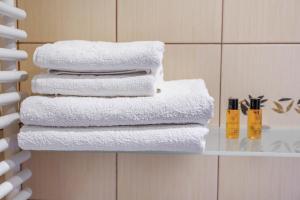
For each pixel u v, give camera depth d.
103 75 0.63
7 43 0.66
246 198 0.81
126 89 0.60
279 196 0.80
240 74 0.79
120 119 0.59
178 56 0.80
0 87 0.71
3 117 0.61
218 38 0.79
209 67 0.79
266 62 0.78
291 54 0.77
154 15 0.79
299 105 0.78
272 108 0.79
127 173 0.82
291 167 0.79
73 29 0.81
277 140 0.72
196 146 0.58
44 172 0.83
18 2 0.81
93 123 0.59
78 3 0.81
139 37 0.80
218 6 0.78
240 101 0.79
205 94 0.60
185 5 0.79
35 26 0.82
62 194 0.84
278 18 0.77
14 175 0.68
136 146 0.59
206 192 0.81
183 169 0.81
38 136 0.60
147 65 0.60
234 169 0.81
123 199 0.82
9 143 0.63
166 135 0.58
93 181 0.83
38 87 0.62
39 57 0.62
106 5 0.80
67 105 0.59
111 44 0.66
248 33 0.78
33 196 0.84
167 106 0.58
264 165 0.80
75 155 0.83
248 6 0.77
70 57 0.61
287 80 0.78
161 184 0.82
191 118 0.58
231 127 0.72
